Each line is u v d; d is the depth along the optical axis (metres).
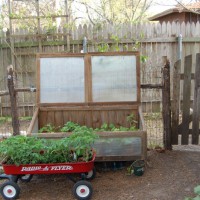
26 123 8.21
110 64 5.35
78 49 8.71
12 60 8.70
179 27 8.82
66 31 8.64
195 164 4.77
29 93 8.84
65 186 4.26
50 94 5.38
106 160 4.48
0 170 4.59
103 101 5.38
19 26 8.94
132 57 5.34
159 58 8.82
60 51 8.71
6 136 6.35
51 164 3.79
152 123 7.67
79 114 5.44
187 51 8.88
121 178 4.42
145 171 4.57
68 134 4.40
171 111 5.39
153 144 5.95
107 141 4.44
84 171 3.85
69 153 3.99
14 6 9.30
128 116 5.37
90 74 5.36
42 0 9.70
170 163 4.82
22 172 3.82
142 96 8.84
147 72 8.70
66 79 5.37
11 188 3.93
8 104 8.87
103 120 5.46
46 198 3.95
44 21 9.05
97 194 3.98
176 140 5.46
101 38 8.66
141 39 8.71
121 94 5.38
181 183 4.18
